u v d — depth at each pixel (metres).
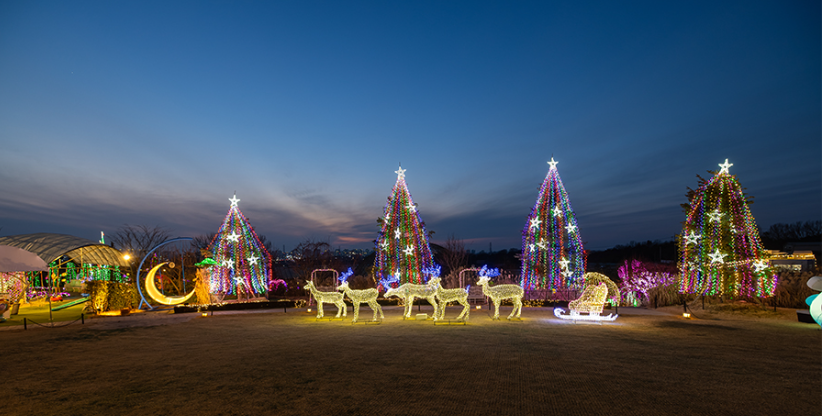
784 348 8.17
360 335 9.94
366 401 5.06
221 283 19.03
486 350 8.00
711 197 14.74
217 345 8.80
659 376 6.09
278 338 9.62
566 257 17.67
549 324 11.77
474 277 23.52
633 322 12.05
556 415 4.57
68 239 16.00
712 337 9.45
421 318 13.29
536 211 17.94
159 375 6.38
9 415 4.79
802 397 5.16
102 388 5.76
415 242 18.83
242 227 19.80
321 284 25.47
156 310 16.02
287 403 5.03
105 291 15.41
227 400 5.17
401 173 19.17
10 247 13.98
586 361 7.04
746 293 14.10
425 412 4.69
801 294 13.98
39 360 7.53
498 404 4.93
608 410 4.72
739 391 5.39
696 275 15.11
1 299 14.11
